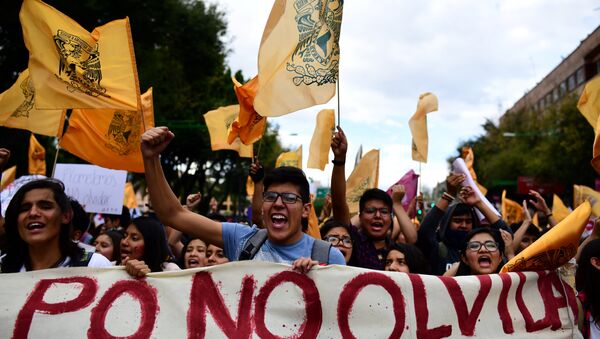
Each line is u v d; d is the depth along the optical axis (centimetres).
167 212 302
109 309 291
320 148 673
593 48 4175
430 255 503
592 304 338
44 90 374
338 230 407
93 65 380
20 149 1772
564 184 3053
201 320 294
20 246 307
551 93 5269
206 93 2934
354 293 307
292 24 364
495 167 3884
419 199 759
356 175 743
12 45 1641
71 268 295
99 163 488
